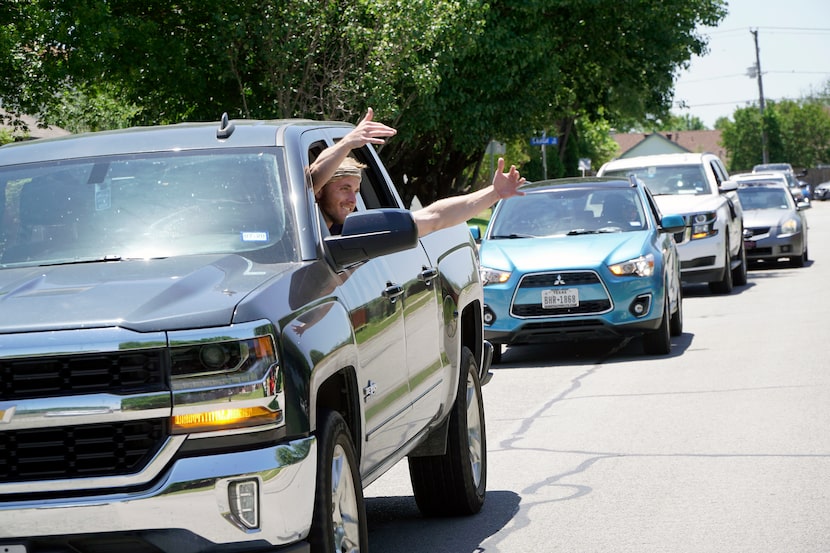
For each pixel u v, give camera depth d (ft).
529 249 63.21
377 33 98.27
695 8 176.55
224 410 18.58
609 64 172.24
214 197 23.75
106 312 18.84
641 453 37.96
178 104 106.52
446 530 30.32
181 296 19.53
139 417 18.30
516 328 61.57
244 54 103.30
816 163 633.20
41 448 18.34
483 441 33.22
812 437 38.73
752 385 50.01
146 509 18.13
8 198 24.22
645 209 67.00
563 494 33.32
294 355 19.58
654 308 61.05
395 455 25.75
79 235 23.25
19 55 87.86
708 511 30.40
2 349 18.30
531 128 150.41
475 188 194.90
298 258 22.61
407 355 26.30
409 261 27.71
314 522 19.98
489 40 136.26
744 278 104.12
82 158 24.93
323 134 27.61
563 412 46.75
